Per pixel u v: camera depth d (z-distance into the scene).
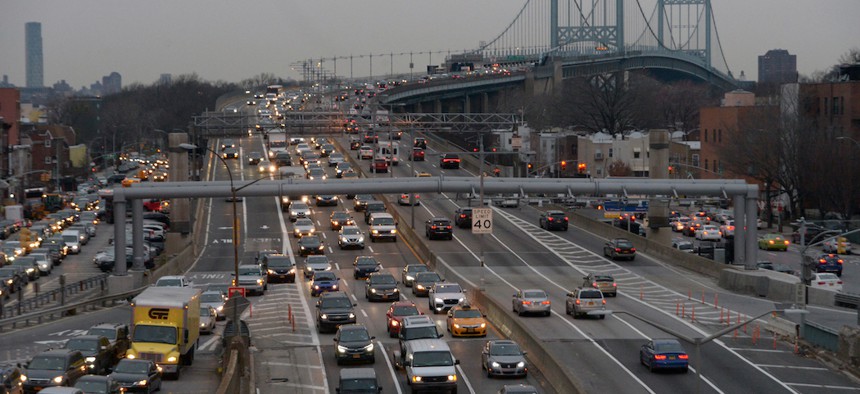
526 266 128.38
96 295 108.31
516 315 94.06
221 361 69.88
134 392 58.69
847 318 94.56
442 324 88.50
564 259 134.50
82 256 147.75
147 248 127.75
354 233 141.25
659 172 153.25
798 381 69.69
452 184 124.56
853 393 66.50
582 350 78.50
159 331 66.19
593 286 105.06
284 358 75.81
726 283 114.12
